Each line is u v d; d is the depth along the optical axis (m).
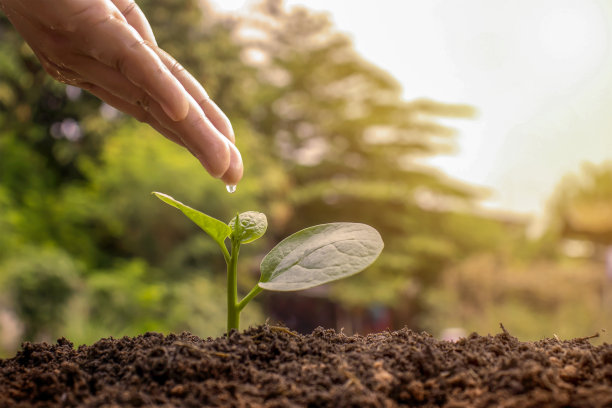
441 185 14.01
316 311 10.27
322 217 12.46
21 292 3.62
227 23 9.36
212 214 5.62
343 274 0.57
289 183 12.04
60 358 0.61
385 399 0.47
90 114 6.62
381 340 0.64
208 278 5.34
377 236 0.62
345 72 14.76
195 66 7.66
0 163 5.48
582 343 0.63
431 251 11.61
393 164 14.35
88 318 3.98
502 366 0.51
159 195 0.61
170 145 6.29
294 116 14.45
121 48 0.70
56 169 6.76
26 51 5.93
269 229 7.75
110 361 0.58
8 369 0.58
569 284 8.33
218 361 0.54
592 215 11.99
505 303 8.68
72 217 5.48
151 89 0.72
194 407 0.46
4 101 5.90
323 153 14.34
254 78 12.01
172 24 7.51
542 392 0.46
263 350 0.59
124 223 5.42
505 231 13.73
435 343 0.61
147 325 3.98
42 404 0.48
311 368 0.54
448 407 0.46
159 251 5.40
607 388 0.46
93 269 5.17
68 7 0.68
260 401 0.47
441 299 9.48
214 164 0.79
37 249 4.15
